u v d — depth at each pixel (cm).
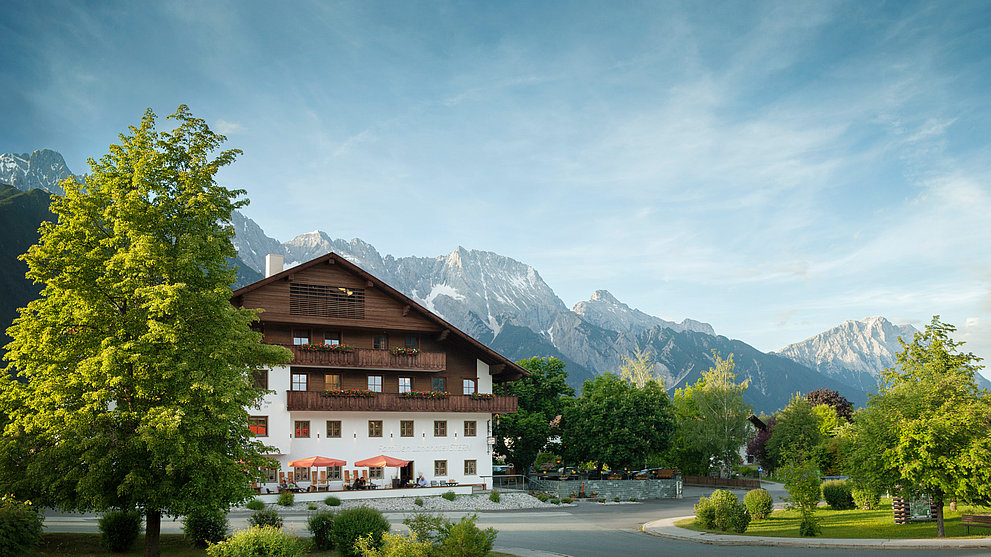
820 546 2744
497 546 2888
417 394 5266
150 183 2338
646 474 6875
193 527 2581
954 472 2745
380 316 5244
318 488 4844
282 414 4816
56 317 2230
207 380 2184
